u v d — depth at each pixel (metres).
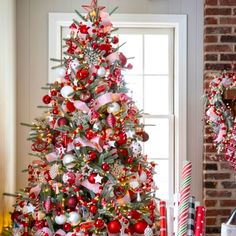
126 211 2.59
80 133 2.58
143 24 3.75
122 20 3.69
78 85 2.64
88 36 2.68
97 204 2.58
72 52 2.71
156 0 3.71
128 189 2.63
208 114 3.34
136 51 3.86
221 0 3.61
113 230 2.50
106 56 2.74
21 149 3.65
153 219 2.74
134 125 2.76
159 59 3.86
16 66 3.62
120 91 2.77
